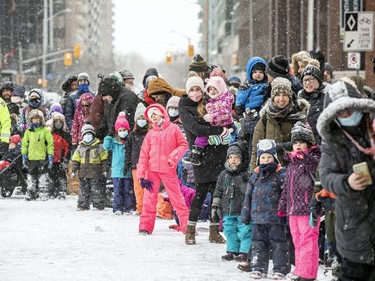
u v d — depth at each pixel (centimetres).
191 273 1886
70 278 1814
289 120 2016
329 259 1855
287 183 1794
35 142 3756
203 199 2355
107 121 3244
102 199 3359
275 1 12606
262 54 14488
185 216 2539
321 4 9088
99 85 3259
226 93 2336
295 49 11075
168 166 2538
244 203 1867
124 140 3142
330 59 8319
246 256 2019
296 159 1792
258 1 15238
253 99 2289
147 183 2530
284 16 12138
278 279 1806
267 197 1827
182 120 2356
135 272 1892
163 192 3002
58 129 3853
